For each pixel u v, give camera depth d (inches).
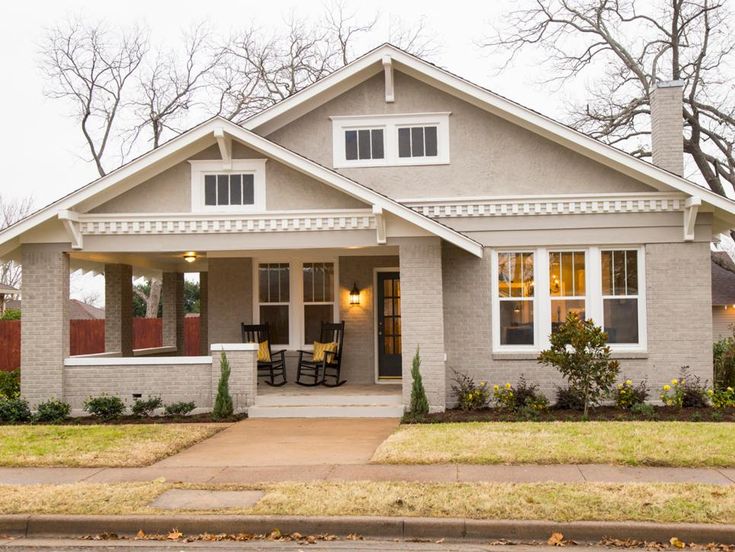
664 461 348.2
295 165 505.0
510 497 290.5
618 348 537.3
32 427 468.8
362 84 569.6
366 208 512.4
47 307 526.0
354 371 609.3
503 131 555.2
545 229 541.6
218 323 622.8
